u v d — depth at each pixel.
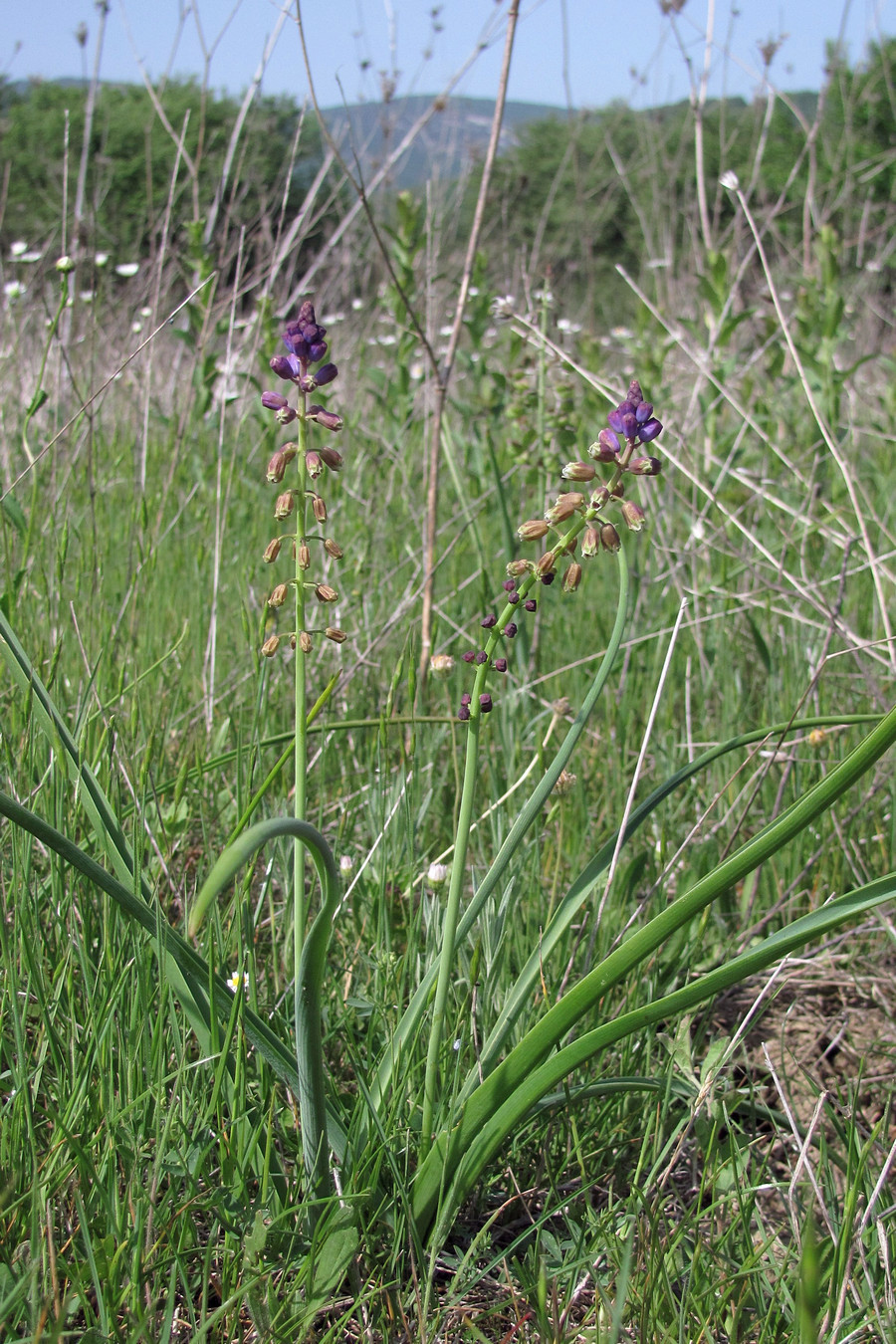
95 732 2.08
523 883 1.98
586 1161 1.60
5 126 5.32
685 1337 1.25
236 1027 1.41
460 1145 1.33
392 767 2.42
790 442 4.29
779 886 2.33
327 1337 1.21
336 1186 1.35
